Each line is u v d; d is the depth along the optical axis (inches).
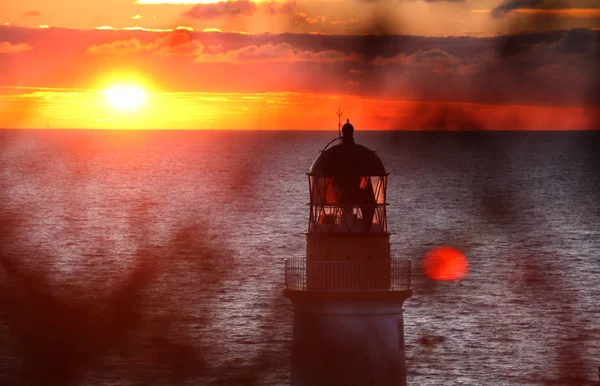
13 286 3046.3
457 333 4224.9
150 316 3909.9
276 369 3496.6
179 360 3449.8
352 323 1879.9
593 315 4608.8
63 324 2783.0
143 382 3139.8
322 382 1889.8
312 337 1895.9
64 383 2623.0
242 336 3941.9
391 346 1889.8
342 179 1881.2
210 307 4510.3
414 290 5255.9
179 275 5457.7
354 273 1878.7
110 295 4537.4
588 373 3619.6
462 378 3565.5
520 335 4185.5
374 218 1894.7
